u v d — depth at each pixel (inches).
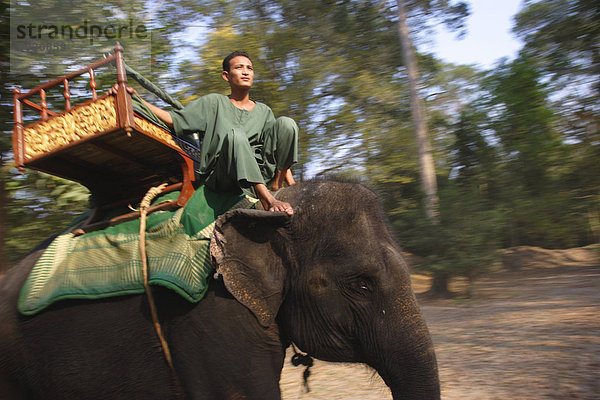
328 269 94.3
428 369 88.7
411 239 600.1
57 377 103.5
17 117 104.3
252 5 594.6
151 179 121.6
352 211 98.3
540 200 836.0
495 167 848.9
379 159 652.7
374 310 92.4
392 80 707.4
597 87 785.6
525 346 245.1
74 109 98.6
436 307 493.0
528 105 816.3
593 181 827.4
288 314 97.6
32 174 227.9
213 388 95.0
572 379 181.5
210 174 107.0
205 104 110.0
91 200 123.6
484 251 575.8
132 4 267.3
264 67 546.9
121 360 101.0
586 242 1357.0
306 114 612.7
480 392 178.5
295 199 102.4
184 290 94.8
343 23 655.8
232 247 97.1
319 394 190.1
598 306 368.2
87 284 103.7
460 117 858.1
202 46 467.8
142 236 103.6
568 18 753.0
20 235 252.7
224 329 95.9
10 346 106.7
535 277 812.6
